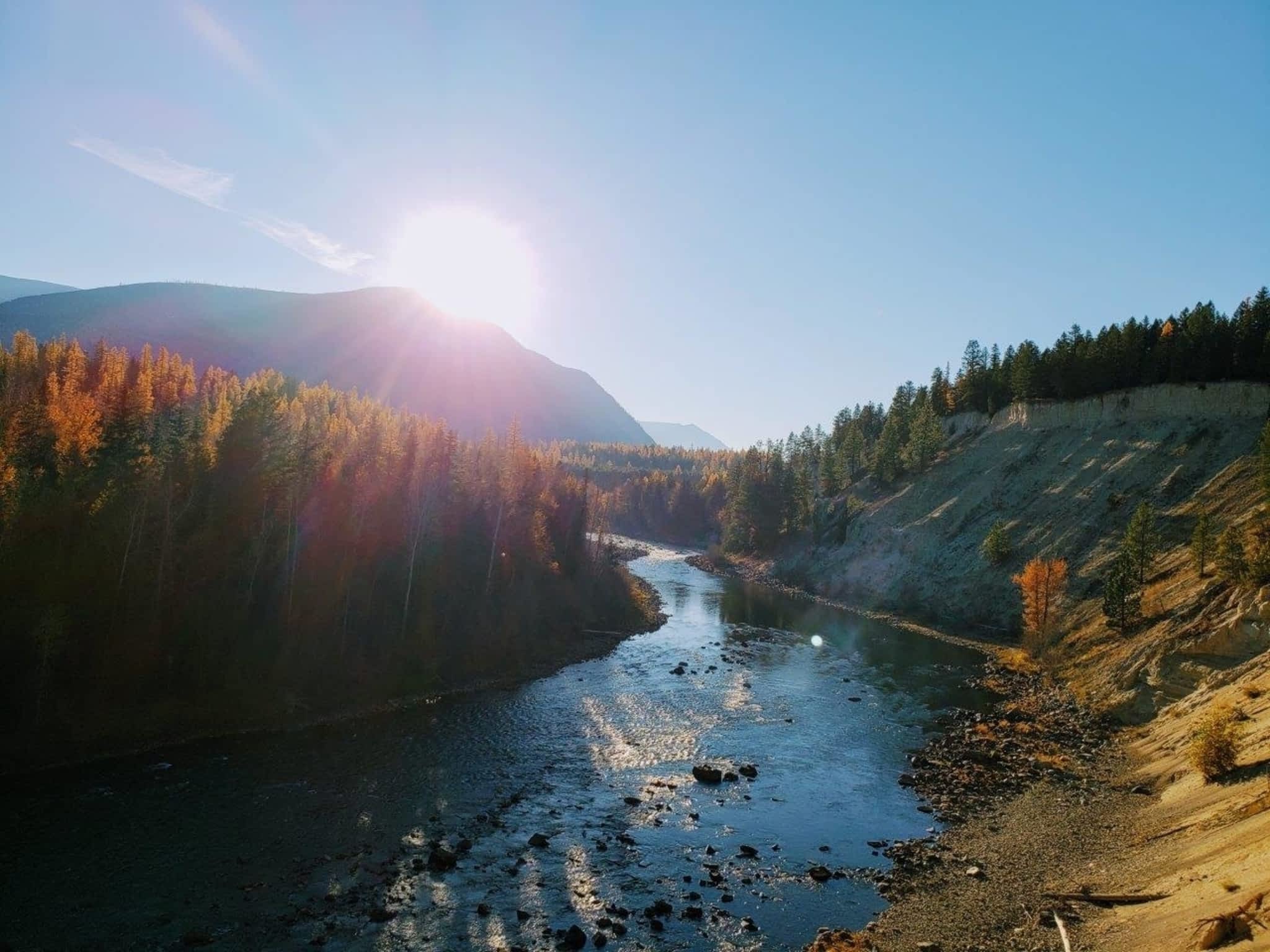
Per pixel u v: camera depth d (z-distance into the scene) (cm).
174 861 3059
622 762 4519
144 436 7038
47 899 2723
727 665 7206
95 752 4112
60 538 4584
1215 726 3425
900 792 4166
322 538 5866
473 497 8062
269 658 5206
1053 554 9269
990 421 13762
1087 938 2411
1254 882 2038
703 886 3056
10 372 8438
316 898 2841
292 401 12038
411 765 4297
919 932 2664
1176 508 8544
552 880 3067
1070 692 6259
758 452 19512
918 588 10638
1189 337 10412
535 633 7425
